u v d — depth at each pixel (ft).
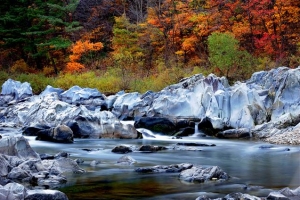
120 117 73.82
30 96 85.10
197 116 67.46
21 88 86.74
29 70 126.62
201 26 117.08
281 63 98.43
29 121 65.82
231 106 65.00
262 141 56.18
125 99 76.02
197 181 28.68
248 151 45.85
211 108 65.36
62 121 60.49
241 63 93.45
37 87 103.76
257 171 33.45
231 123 63.77
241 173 32.53
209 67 102.68
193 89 70.69
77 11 151.43
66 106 65.92
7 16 122.72
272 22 109.70
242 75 93.04
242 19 117.50
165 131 63.72
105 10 150.92
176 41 125.29
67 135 52.34
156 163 36.78
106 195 24.57
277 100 63.52
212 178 29.40
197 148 47.83
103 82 100.53
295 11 107.65
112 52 130.62
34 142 51.37
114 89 99.09
